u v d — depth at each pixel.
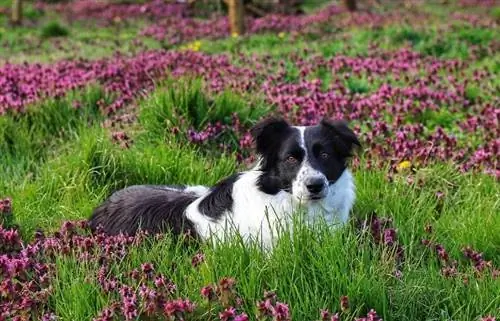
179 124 8.38
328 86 11.23
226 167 7.54
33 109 8.99
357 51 14.42
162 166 7.46
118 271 5.21
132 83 10.62
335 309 4.68
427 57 13.67
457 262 5.62
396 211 6.52
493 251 6.01
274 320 4.38
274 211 5.36
